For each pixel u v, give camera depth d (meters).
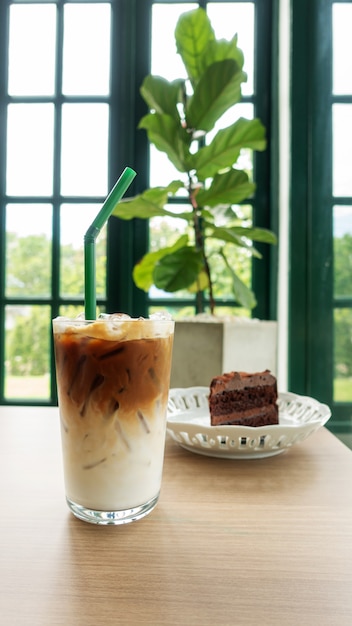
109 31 1.45
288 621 0.33
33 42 1.46
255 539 0.40
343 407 1.34
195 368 0.94
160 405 0.43
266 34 1.44
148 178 1.48
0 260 1.47
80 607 0.34
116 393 0.41
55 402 1.47
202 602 0.34
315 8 1.32
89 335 0.41
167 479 0.51
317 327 1.35
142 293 1.48
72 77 1.46
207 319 1.02
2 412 0.75
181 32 1.13
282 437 0.53
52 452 0.57
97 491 0.42
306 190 1.35
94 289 0.45
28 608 0.34
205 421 0.64
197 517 0.43
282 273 1.41
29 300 1.47
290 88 1.34
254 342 0.98
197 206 1.14
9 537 0.41
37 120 1.46
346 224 1.35
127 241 1.44
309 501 0.46
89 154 1.46
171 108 1.12
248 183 1.06
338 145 1.34
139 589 0.35
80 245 1.47
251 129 1.04
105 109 1.46
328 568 0.37
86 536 0.41
